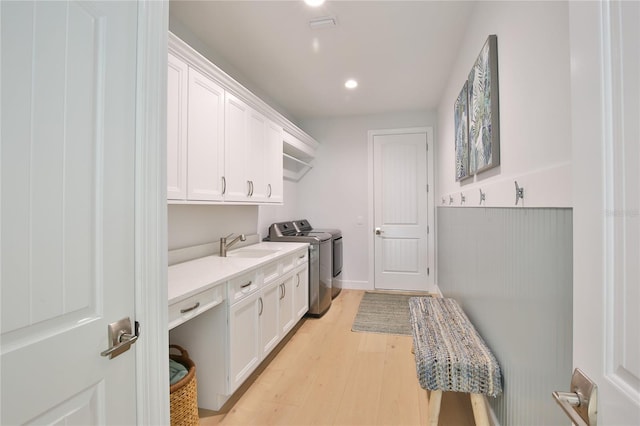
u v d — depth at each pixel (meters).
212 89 2.02
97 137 0.77
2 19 0.58
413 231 4.26
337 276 4.09
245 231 3.09
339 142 4.46
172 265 2.01
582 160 0.52
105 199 0.78
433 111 4.16
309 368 2.25
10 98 0.59
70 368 0.70
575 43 0.54
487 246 1.69
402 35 2.34
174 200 1.68
